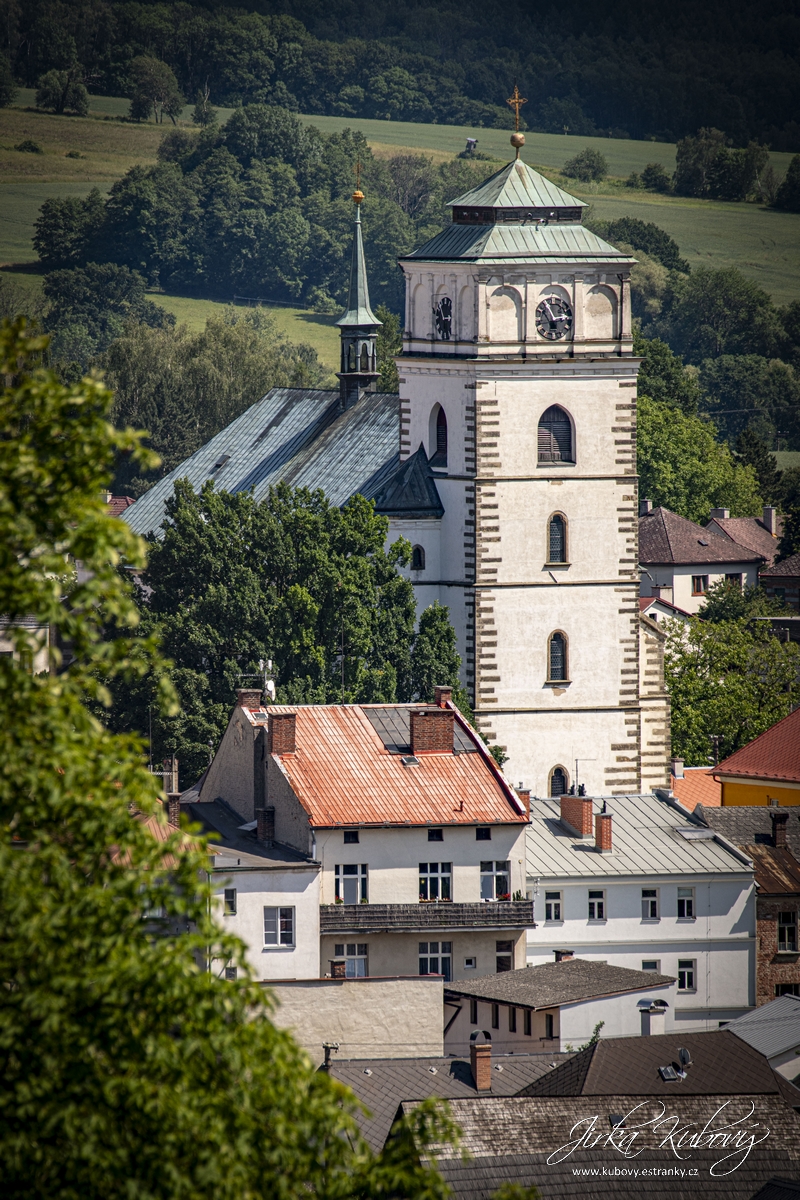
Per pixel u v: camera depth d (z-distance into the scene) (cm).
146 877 12412
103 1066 12012
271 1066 12400
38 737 12244
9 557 12244
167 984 12119
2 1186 11812
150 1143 11950
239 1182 12031
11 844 12400
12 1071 11925
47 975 11962
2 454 12350
